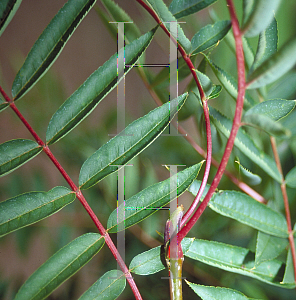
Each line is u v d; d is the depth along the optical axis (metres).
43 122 0.72
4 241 0.69
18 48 0.92
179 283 0.51
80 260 0.52
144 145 0.52
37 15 0.95
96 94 0.52
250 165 0.61
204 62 0.56
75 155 0.72
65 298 0.66
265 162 0.56
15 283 0.70
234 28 0.51
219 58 0.62
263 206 0.55
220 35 0.52
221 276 0.63
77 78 0.91
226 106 0.63
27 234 0.69
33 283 0.51
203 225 0.66
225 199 0.55
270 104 0.53
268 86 0.60
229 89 0.55
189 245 0.53
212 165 0.62
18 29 0.93
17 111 0.52
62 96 0.74
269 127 0.50
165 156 0.68
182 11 0.52
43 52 0.52
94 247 0.52
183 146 0.67
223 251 0.55
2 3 0.51
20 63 0.72
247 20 0.51
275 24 0.52
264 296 0.61
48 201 0.52
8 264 0.74
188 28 0.62
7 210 0.51
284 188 0.56
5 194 0.71
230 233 0.65
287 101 0.52
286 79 0.58
